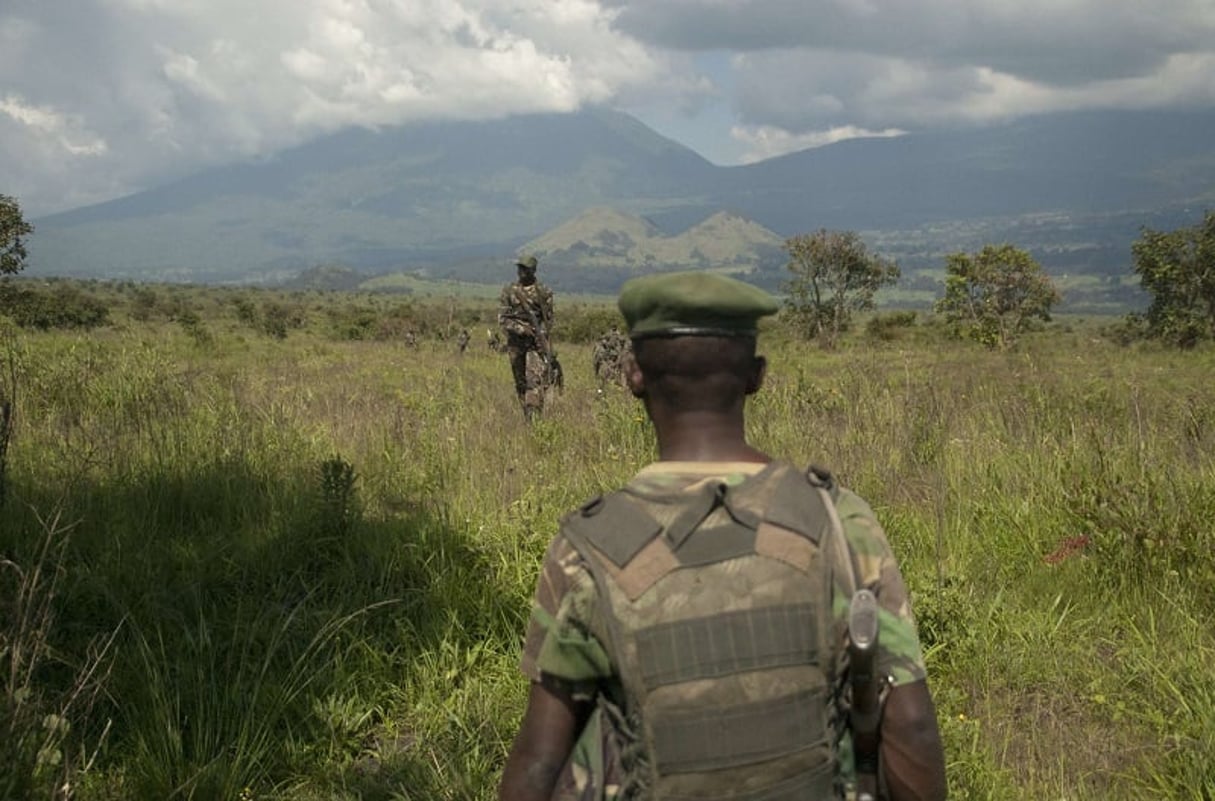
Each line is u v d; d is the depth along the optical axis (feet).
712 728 5.45
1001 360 64.75
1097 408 33.78
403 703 14.46
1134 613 16.90
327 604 16.49
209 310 292.81
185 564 17.95
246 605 16.42
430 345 116.78
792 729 5.49
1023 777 12.77
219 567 18.01
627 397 34.27
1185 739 12.98
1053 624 16.57
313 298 576.61
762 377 6.46
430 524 19.38
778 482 5.95
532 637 6.00
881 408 30.91
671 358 6.06
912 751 5.67
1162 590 17.22
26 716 11.56
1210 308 120.98
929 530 20.30
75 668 13.83
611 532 5.80
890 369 59.31
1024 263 129.80
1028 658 15.42
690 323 6.03
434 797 12.27
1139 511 19.07
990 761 12.69
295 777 12.75
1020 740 13.69
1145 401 35.68
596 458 26.68
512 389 47.37
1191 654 15.08
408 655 15.30
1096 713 14.25
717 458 6.08
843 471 24.06
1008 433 27.61
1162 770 12.70
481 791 12.39
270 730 13.10
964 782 12.28
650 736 5.52
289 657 14.74
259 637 15.26
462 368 66.23
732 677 5.48
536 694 6.01
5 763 11.05
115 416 26.71
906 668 5.71
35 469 22.26
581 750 5.90
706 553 5.66
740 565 5.63
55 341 49.29
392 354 91.25
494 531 19.24
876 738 5.74
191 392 30.17
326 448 26.27
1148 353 94.63
